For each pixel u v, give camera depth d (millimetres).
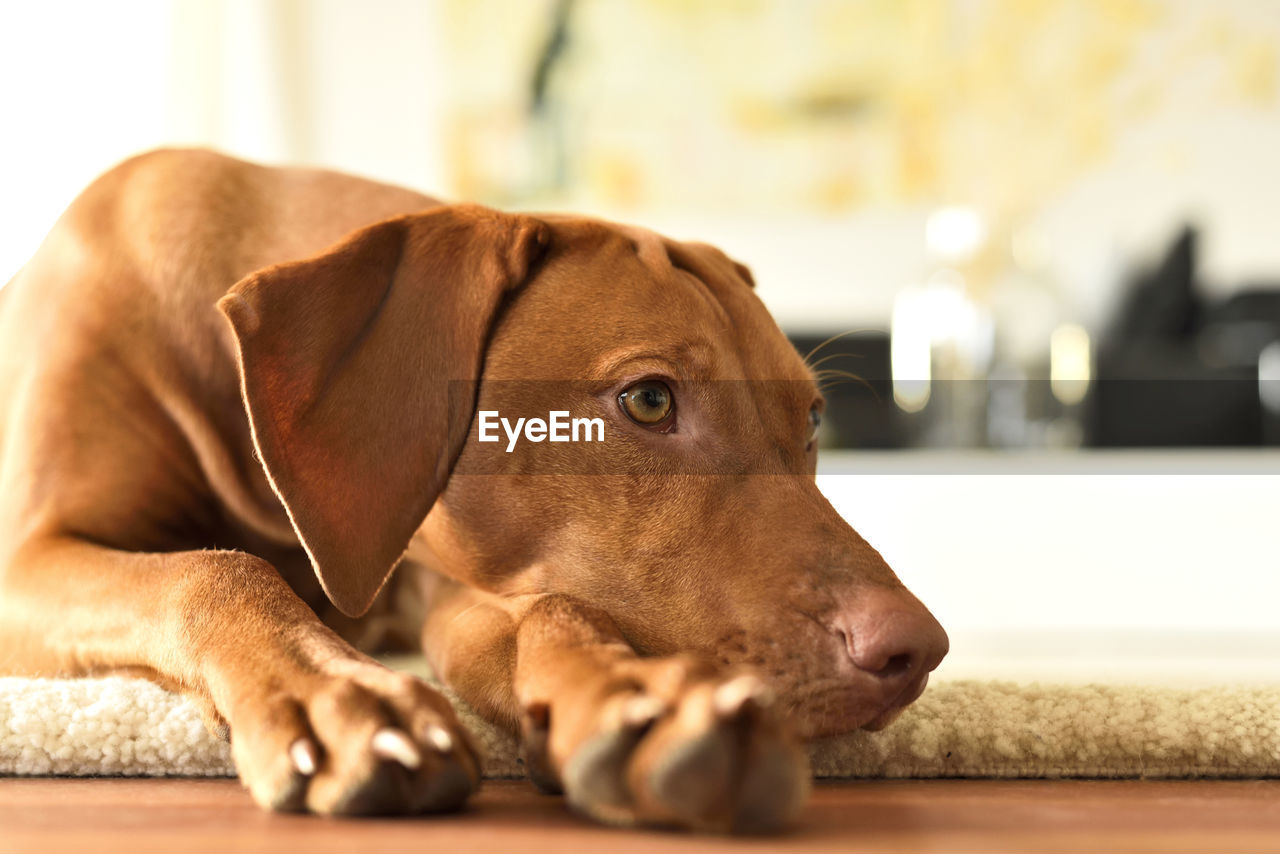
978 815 1042
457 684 1333
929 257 5277
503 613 1335
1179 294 4699
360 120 5297
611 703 910
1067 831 969
